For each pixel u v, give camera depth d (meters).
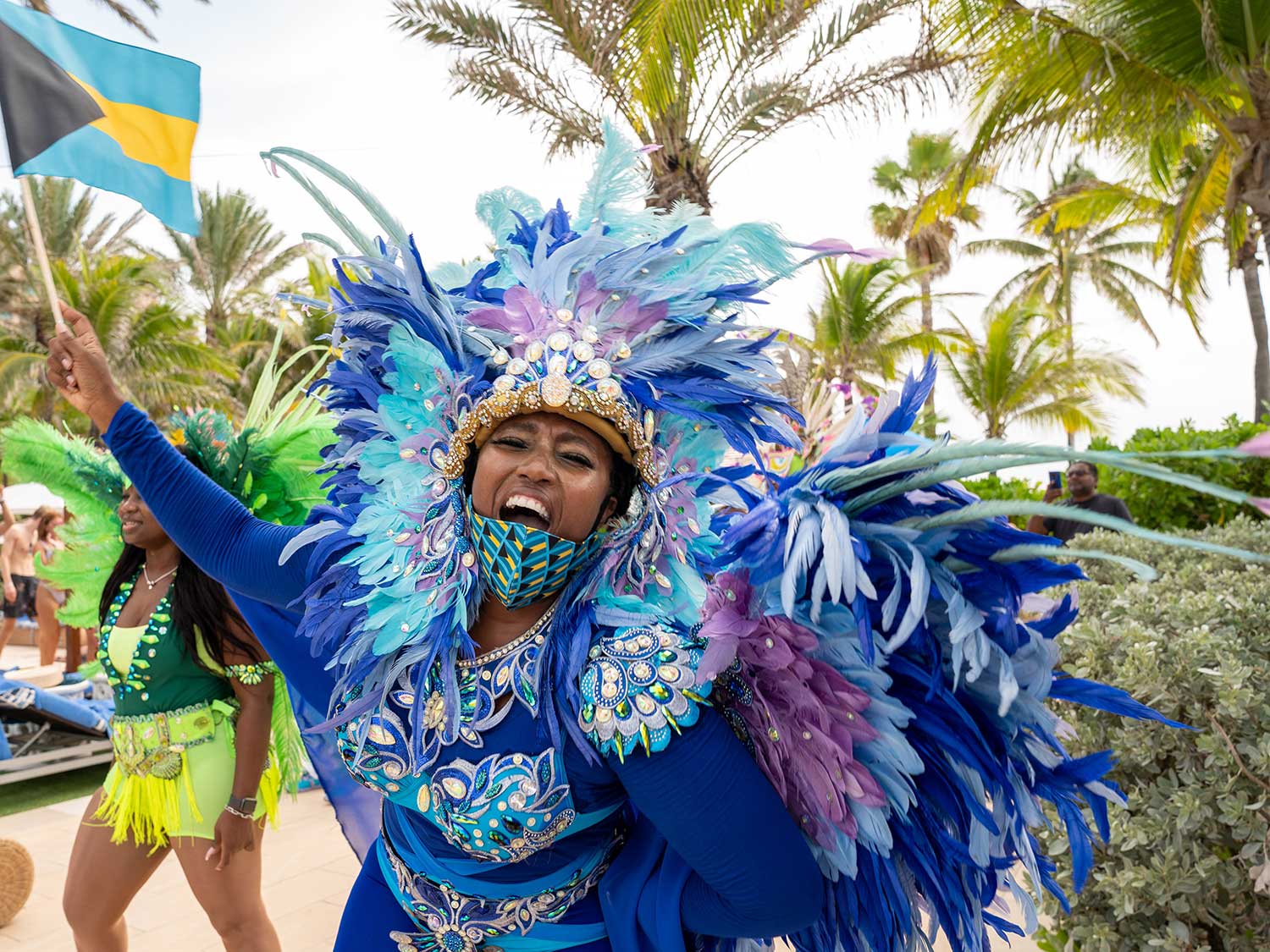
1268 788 2.39
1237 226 12.62
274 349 2.79
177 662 2.47
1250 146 10.38
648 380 1.34
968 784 1.33
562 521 1.32
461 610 1.35
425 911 1.46
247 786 2.44
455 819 1.35
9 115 2.17
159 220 2.39
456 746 1.35
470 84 8.84
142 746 2.46
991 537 1.25
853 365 22.64
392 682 1.38
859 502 1.29
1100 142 10.89
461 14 8.50
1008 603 1.25
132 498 2.57
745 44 8.16
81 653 8.23
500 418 1.34
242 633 2.45
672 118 8.55
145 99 2.39
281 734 2.78
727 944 1.53
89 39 2.35
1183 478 0.92
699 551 1.43
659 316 1.36
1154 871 2.50
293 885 4.09
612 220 1.49
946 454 1.18
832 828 1.35
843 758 1.29
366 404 1.53
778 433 1.44
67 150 2.23
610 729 1.25
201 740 2.49
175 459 1.74
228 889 2.50
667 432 1.40
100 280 23.08
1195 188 12.27
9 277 23.30
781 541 1.31
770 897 1.25
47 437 3.10
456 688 1.34
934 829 1.36
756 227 1.40
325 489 1.62
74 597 3.21
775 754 1.34
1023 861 1.39
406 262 1.39
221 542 1.69
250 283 31.91
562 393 1.30
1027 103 10.01
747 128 8.65
